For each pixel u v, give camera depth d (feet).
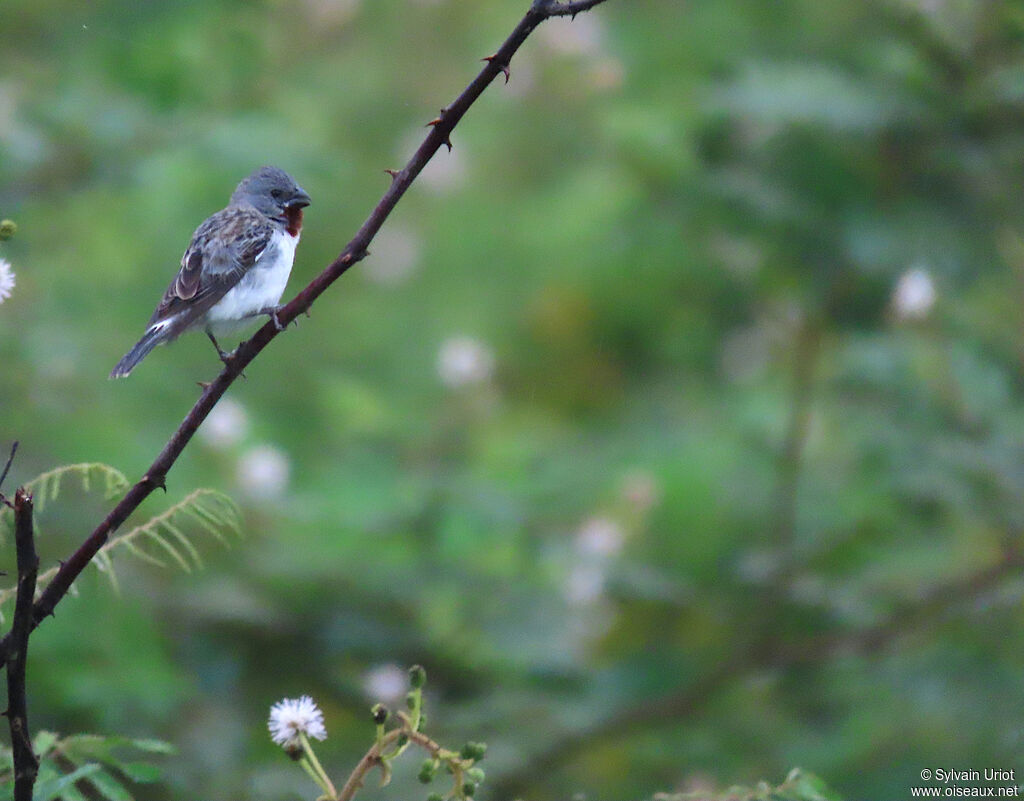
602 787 35.68
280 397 52.11
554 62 65.51
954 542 39.99
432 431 45.16
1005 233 38.65
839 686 37.37
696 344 57.57
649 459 48.93
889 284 39.27
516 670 37.73
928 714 34.47
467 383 45.91
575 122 65.87
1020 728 33.42
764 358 55.16
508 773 33.96
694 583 42.60
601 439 53.01
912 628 37.37
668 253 49.11
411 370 57.11
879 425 37.65
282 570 37.50
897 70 39.19
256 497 38.70
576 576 38.81
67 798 14.89
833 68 41.16
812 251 39.81
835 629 40.40
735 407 52.29
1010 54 38.73
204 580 36.52
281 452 43.06
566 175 65.51
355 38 65.77
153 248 48.08
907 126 38.04
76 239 45.88
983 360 38.78
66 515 34.58
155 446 38.88
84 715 31.09
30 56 41.52
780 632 40.63
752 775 35.42
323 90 63.26
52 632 31.42
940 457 36.58
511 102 66.54
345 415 45.29
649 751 36.42
